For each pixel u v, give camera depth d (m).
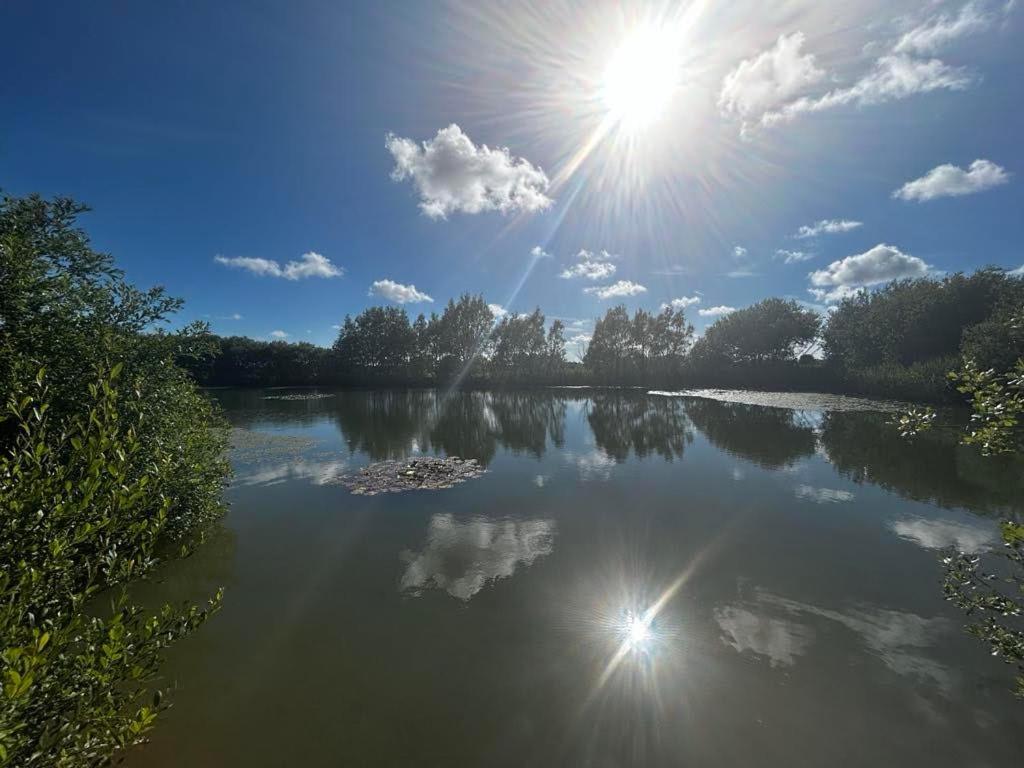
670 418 25.33
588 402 36.88
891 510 9.66
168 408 8.14
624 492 11.47
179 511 7.76
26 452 2.61
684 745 4.03
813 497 10.69
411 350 65.06
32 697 2.22
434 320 65.25
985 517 9.14
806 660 5.08
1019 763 3.75
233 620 5.98
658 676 4.92
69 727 2.34
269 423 24.94
